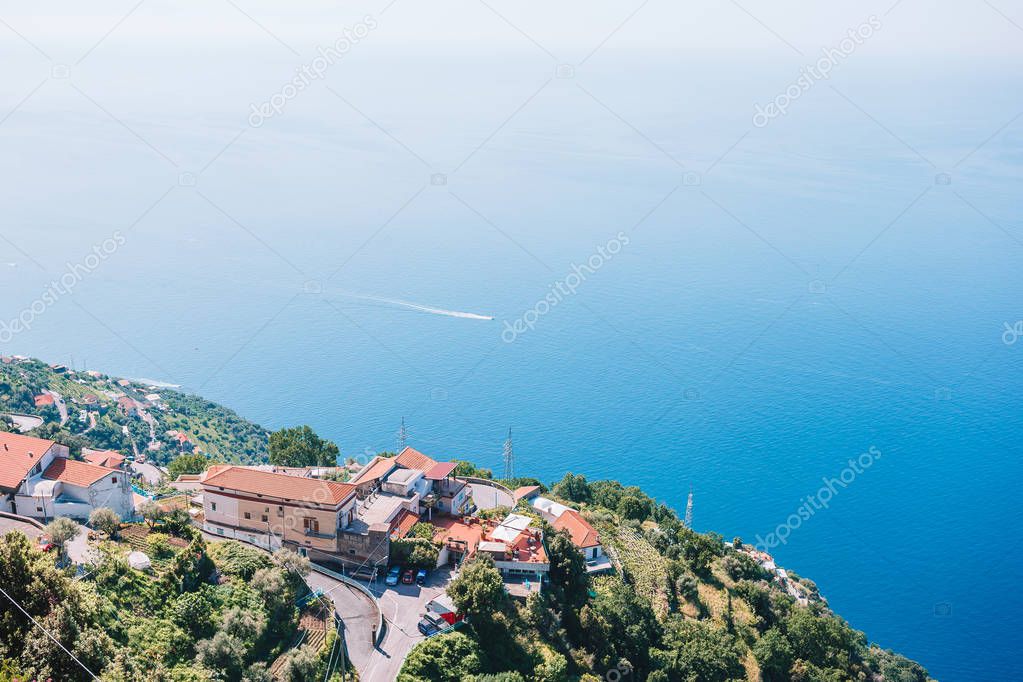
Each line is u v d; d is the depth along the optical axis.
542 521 115.38
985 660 171.62
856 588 196.50
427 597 94.94
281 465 152.12
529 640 91.19
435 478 118.81
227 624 78.50
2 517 90.75
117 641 72.00
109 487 98.81
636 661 102.06
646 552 135.88
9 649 66.12
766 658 112.12
